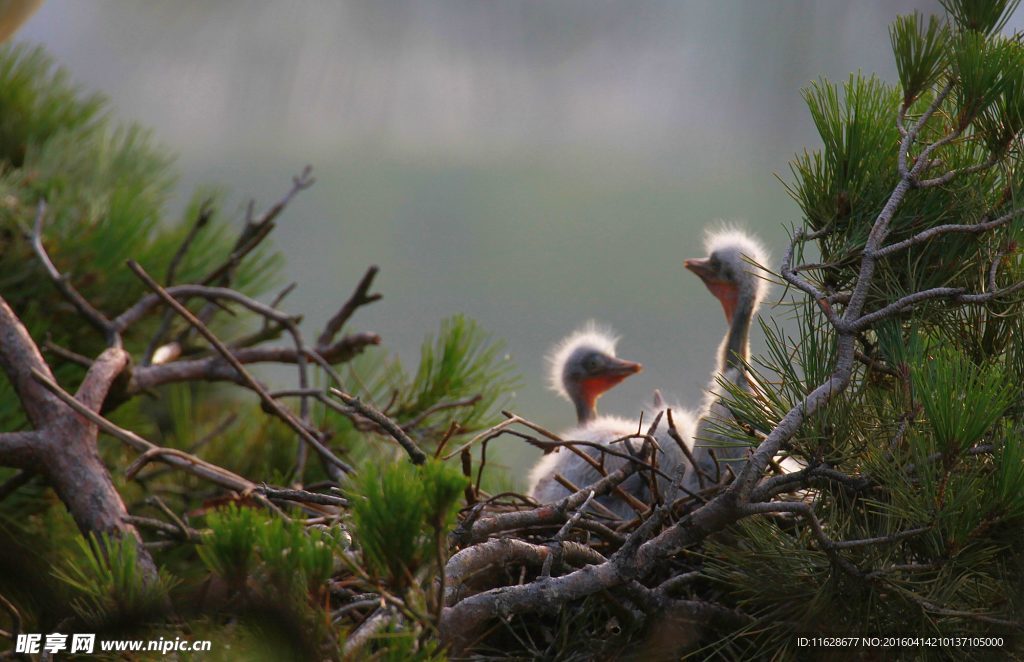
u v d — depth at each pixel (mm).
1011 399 3775
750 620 4312
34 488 6953
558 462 6680
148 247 8805
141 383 6797
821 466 4016
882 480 3971
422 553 2729
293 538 2717
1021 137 4766
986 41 4812
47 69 9992
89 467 5406
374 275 7840
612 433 6496
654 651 4176
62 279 6699
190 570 5617
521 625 4477
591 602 4309
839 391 4082
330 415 8047
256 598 2758
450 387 7809
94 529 5148
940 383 3699
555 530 5020
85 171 9273
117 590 3213
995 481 3635
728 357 6867
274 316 7250
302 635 2783
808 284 4512
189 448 8328
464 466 4820
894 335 4395
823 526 4109
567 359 8688
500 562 3943
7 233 8406
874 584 3814
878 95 4996
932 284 4754
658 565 4582
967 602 3904
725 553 4141
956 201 4789
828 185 5000
